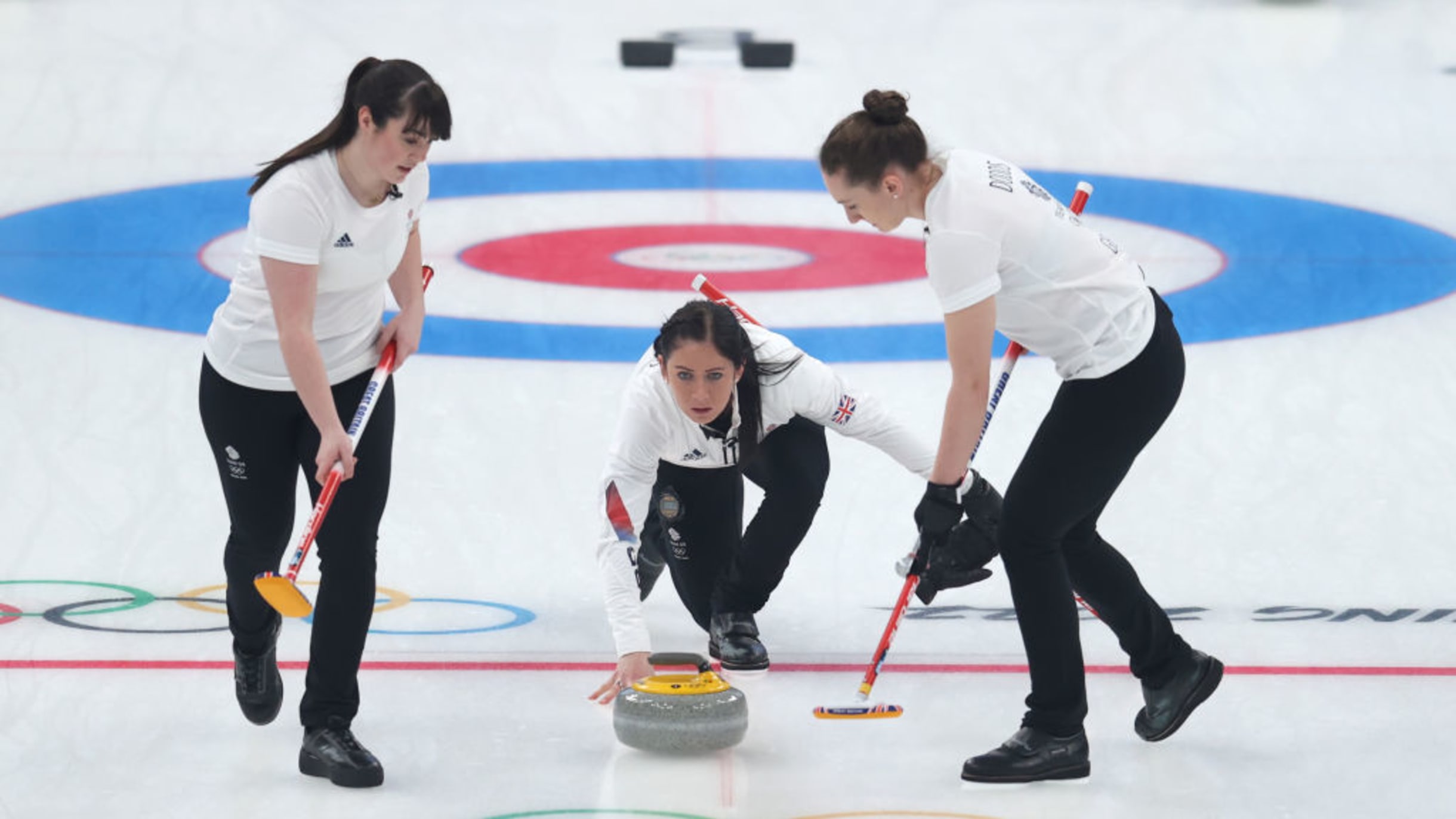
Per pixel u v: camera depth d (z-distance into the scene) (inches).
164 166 1566.2
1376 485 846.5
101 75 1908.2
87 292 1179.9
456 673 630.5
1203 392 988.6
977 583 733.3
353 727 577.6
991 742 566.6
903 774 538.0
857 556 764.0
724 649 634.2
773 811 506.9
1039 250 498.6
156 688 609.3
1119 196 1483.8
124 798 516.4
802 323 1125.7
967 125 1760.6
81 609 685.3
